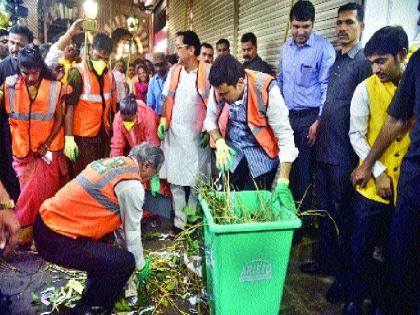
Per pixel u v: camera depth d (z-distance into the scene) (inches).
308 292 109.0
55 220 89.4
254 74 101.0
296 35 126.3
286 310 100.9
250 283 79.4
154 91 180.5
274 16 175.3
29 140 131.4
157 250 135.0
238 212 91.7
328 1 137.8
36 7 367.2
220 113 110.9
